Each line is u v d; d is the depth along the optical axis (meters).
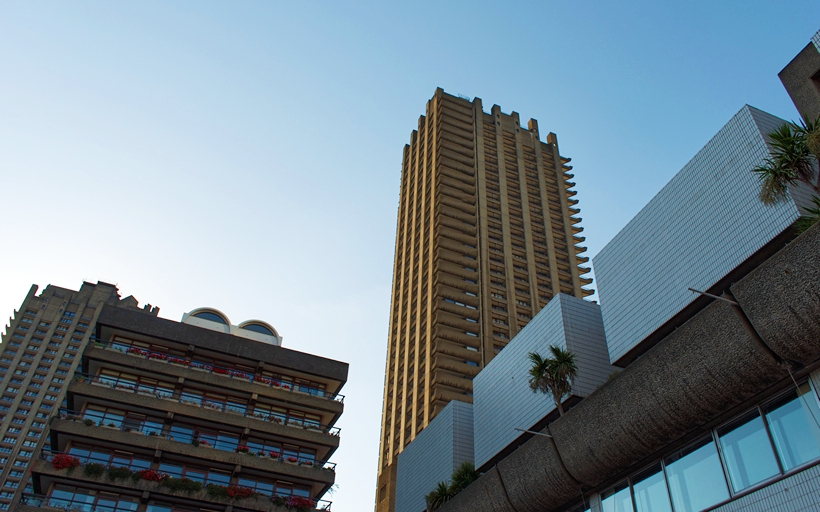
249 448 46.12
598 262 50.94
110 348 46.00
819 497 19.95
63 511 38.22
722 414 24.84
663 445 27.33
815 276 20.53
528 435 49.94
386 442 103.31
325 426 48.97
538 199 125.69
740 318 23.16
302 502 43.81
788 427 22.02
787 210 33.62
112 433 42.28
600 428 29.78
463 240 112.00
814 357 21.31
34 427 129.38
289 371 51.53
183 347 49.25
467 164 125.44
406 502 69.19
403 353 110.06
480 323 100.38
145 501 40.69
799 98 33.25
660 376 26.47
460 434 63.06
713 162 40.56
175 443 43.34
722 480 24.22
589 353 48.19
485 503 38.72
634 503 28.92
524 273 110.81
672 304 40.94
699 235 40.22
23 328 142.62
